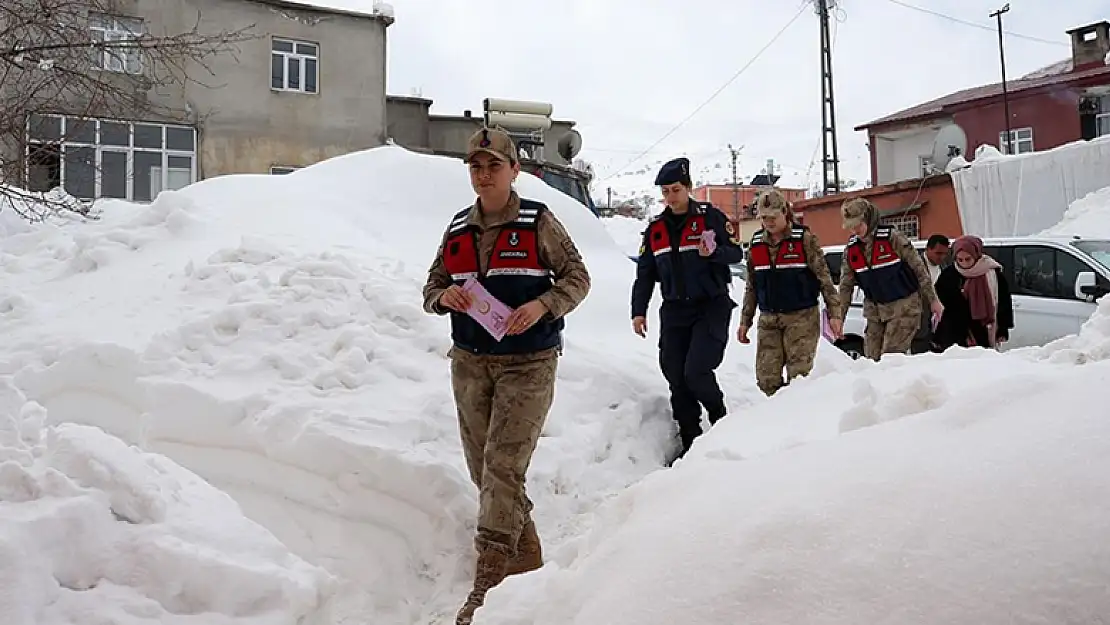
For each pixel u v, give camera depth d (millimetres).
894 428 1973
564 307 3244
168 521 2379
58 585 2084
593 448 4867
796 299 5633
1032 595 1332
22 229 8102
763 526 1648
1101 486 1465
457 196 8648
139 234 6793
